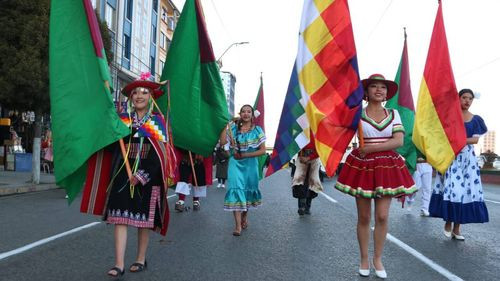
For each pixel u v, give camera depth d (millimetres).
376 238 4566
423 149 6152
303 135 5820
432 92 6230
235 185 6691
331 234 6871
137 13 31031
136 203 4215
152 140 4316
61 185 4391
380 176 4445
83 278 4301
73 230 6676
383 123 4547
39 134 14359
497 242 6434
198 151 6129
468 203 6418
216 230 7051
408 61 7988
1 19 12648
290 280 4410
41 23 12914
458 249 5918
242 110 6941
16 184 13328
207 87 6141
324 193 13781
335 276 4574
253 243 6109
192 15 6211
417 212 9656
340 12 4926
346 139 4613
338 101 4719
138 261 4613
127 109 4461
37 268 4617
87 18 4398
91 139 4188
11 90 12773
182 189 9070
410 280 4469
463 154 6527
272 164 5965
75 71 4328
